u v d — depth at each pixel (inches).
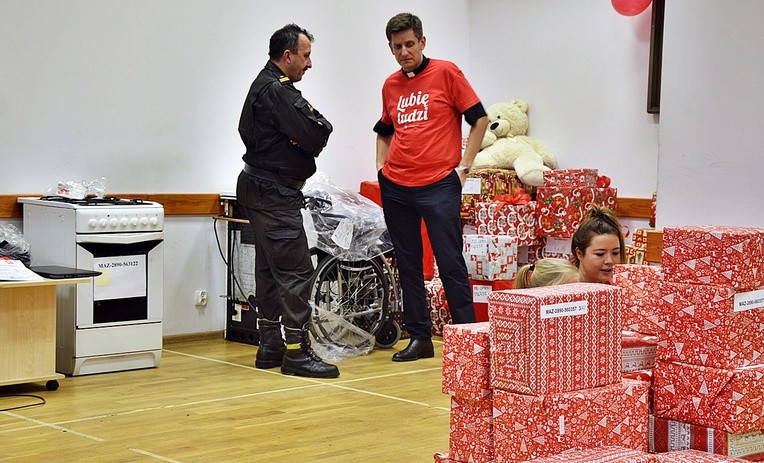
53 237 212.2
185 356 233.1
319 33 278.4
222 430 162.6
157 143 247.8
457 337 96.0
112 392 192.2
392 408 180.1
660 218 162.9
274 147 206.8
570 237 263.4
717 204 156.0
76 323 206.4
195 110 254.2
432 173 217.3
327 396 190.1
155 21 246.2
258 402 184.2
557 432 89.7
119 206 211.0
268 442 155.1
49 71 229.5
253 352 239.3
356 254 234.4
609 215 137.9
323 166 281.0
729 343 96.3
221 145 259.4
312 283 230.8
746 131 151.9
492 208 267.6
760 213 151.0
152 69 246.2
